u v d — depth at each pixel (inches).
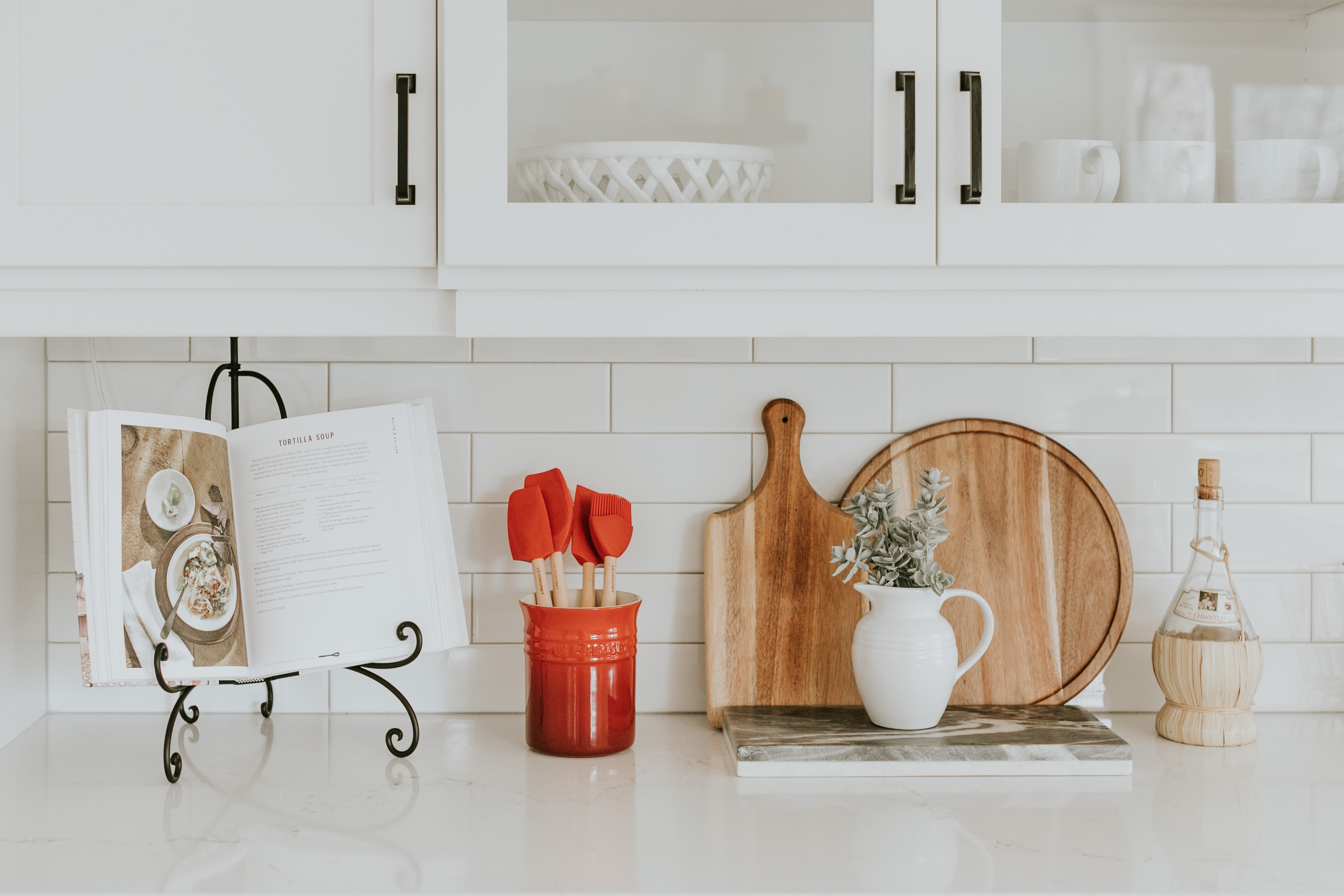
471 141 37.7
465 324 38.9
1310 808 39.9
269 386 49.5
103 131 37.9
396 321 39.4
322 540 45.1
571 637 45.0
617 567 51.9
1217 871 34.5
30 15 37.7
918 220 38.4
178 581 42.1
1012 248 38.4
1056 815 39.2
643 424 51.8
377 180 38.2
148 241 37.9
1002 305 39.6
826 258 38.3
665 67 39.5
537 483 48.5
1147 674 52.3
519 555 46.8
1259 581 52.6
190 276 38.7
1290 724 50.9
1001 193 39.0
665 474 51.8
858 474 51.4
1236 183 40.1
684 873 34.0
